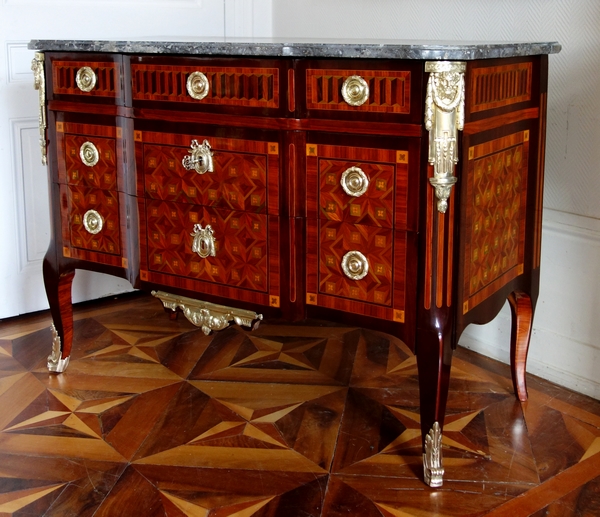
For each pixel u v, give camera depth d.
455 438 1.81
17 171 2.53
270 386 2.08
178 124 1.79
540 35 2.02
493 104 1.63
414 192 1.53
